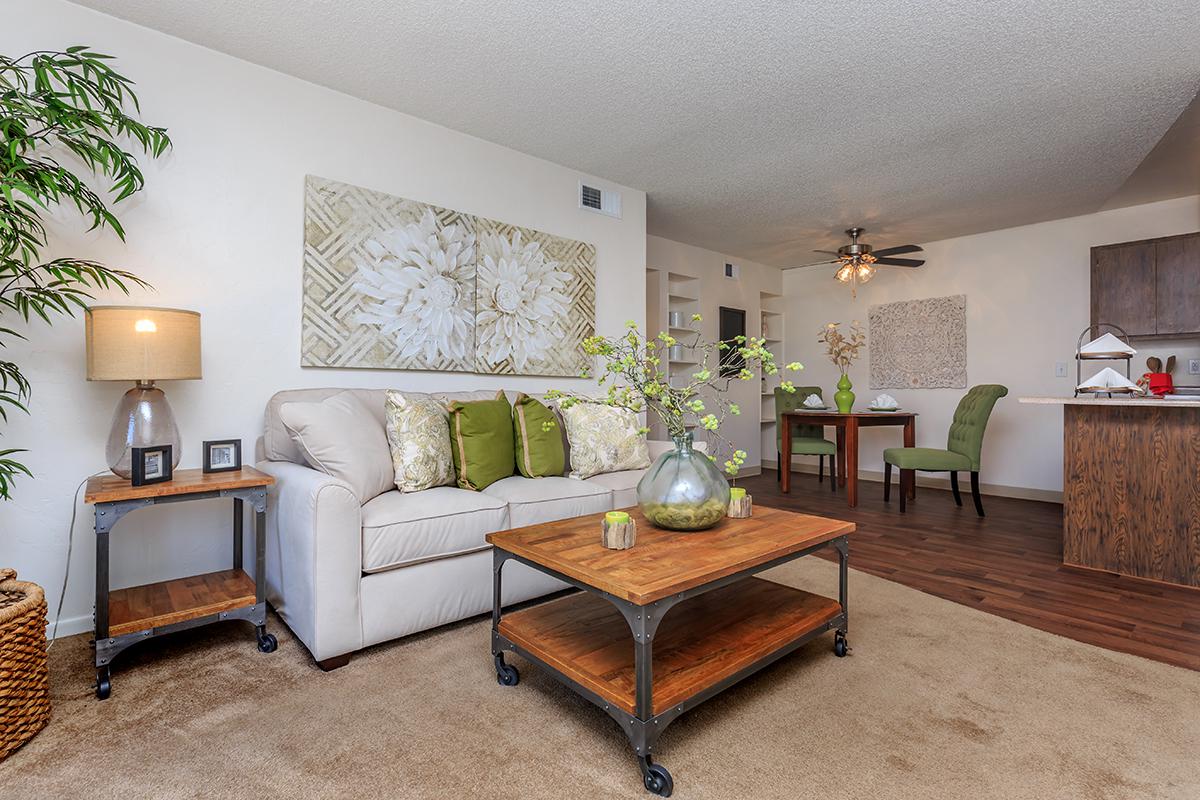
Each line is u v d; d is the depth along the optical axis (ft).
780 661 6.50
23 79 6.38
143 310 6.33
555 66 8.43
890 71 8.55
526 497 7.97
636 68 8.50
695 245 18.94
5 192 5.21
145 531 7.66
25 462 6.91
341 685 5.92
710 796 4.31
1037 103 9.50
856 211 15.28
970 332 17.79
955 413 15.96
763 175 12.69
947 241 18.25
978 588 8.99
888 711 5.48
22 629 4.88
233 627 7.41
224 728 5.15
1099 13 7.22
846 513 14.46
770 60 8.27
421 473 7.79
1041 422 16.44
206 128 8.00
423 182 10.07
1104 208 15.28
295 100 8.75
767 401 23.00
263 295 8.46
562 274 12.03
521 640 5.72
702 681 4.95
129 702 5.58
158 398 6.68
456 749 4.88
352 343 9.21
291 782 4.44
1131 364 15.02
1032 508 15.10
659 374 7.25
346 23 7.47
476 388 10.84
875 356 20.07
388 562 6.57
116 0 7.05
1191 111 10.02
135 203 7.49
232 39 7.83
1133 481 9.60
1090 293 15.03
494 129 10.45
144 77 7.54
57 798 4.24
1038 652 6.73
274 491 7.36
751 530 6.31
